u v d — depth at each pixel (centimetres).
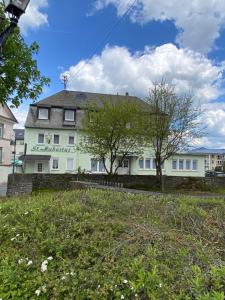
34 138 3250
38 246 362
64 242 352
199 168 3547
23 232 405
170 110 2025
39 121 3294
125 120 1867
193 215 464
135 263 277
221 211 495
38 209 484
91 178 1961
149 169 3356
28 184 1537
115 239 357
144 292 248
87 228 393
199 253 299
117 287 261
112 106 1883
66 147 3297
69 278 283
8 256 348
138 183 2128
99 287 266
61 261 324
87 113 1969
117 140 1914
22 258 338
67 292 273
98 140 1908
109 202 542
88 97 3688
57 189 1822
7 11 496
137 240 341
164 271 264
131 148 1989
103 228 389
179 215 461
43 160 3169
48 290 281
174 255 296
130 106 1891
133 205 532
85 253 328
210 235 390
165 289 240
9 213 503
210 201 581
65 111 3369
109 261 303
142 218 454
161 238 343
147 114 1977
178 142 2380
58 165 3262
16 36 657
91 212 468
